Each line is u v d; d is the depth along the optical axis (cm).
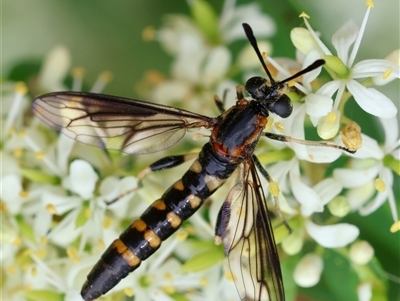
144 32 12
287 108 10
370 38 12
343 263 11
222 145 11
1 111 11
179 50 12
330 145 10
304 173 11
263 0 12
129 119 11
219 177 11
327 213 11
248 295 10
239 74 12
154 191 11
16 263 11
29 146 11
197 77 12
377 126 11
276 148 11
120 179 11
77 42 13
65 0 13
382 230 11
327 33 12
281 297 10
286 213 11
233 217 10
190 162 11
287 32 12
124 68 13
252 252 10
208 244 11
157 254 11
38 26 13
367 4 10
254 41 10
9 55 13
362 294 11
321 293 11
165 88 12
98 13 13
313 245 11
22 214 11
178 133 11
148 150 11
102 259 11
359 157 11
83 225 11
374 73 10
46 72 12
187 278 11
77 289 11
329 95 10
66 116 11
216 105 11
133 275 11
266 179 10
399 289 11
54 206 11
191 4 12
